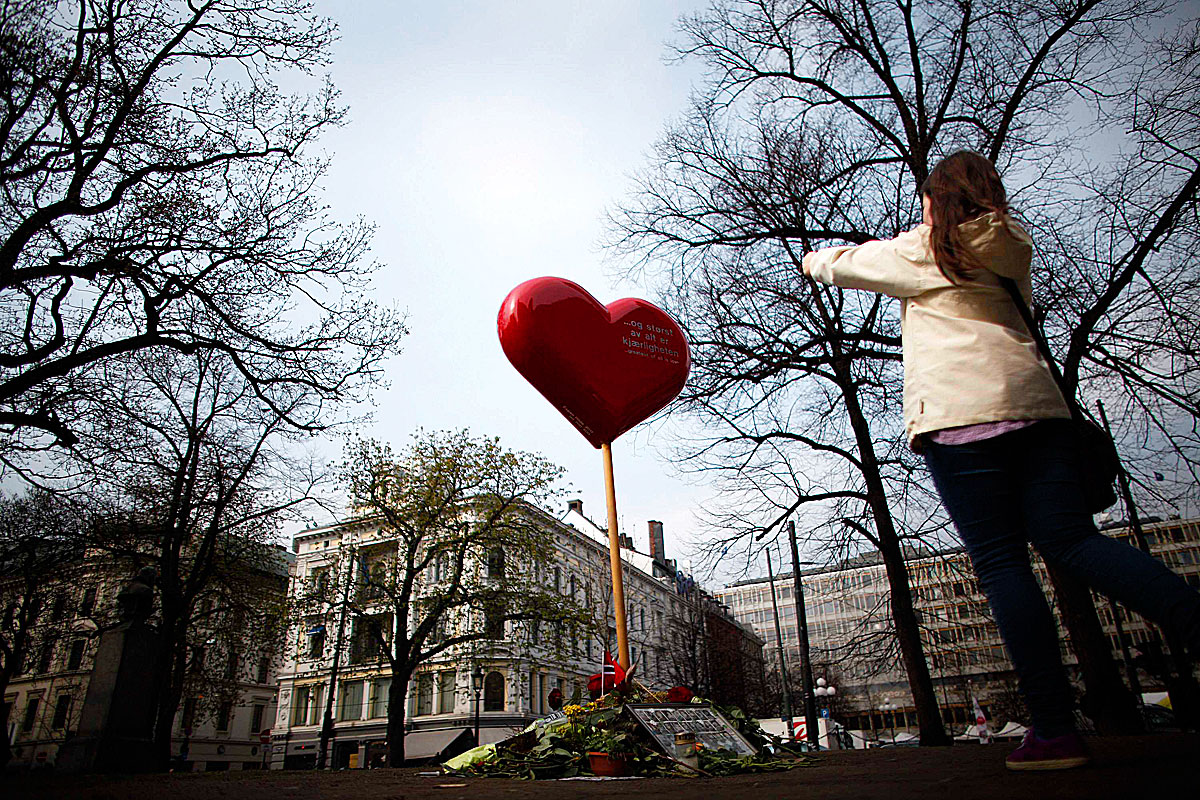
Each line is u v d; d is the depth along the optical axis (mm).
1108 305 8570
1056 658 1681
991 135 10023
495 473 22562
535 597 21984
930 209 1878
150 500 17094
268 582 22953
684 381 4188
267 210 11367
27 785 3002
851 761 3203
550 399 3961
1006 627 1701
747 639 45812
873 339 11188
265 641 22094
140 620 7562
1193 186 7645
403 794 2176
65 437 10289
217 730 37594
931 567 13070
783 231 11477
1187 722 9445
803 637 18562
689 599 36406
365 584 22047
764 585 68312
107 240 9812
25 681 35750
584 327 3900
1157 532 12922
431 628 20984
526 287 3902
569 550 38188
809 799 1456
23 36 9164
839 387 12562
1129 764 1616
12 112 9273
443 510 21844
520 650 32719
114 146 10172
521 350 3822
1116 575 1471
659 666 40562
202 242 10711
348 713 35156
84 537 15672
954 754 3164
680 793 1846
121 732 7008
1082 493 1633
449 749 21078
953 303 1840
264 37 11133
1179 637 1373
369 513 23172
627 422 3982
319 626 22875
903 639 10883
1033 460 1684
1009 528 1723
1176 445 9203
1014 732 25953
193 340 11102
